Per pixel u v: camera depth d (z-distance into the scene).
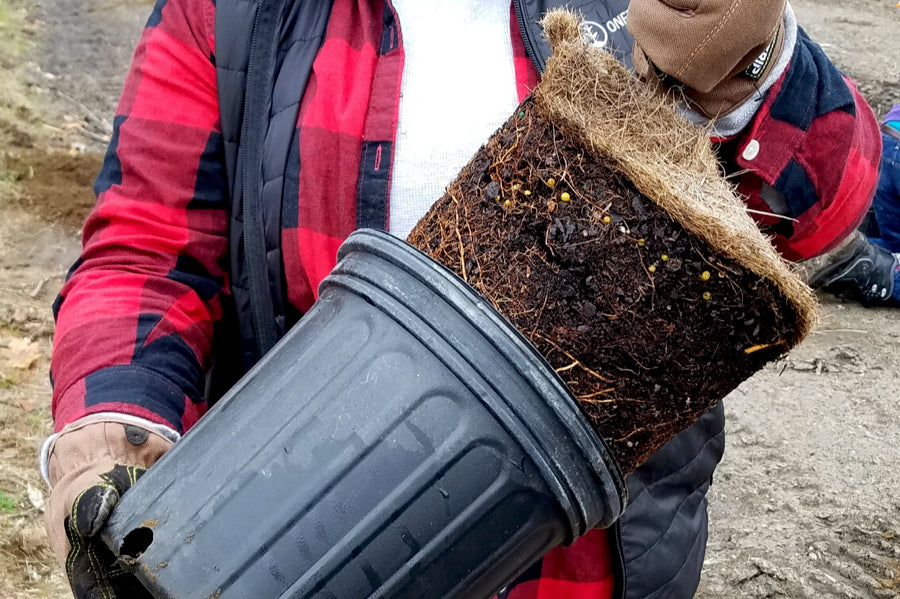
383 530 0.80
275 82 1.02
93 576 0.85
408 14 1.04
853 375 2.56
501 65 1.02
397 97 1.01
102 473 0.87
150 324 0.97
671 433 0.89
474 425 0.80
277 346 0.88
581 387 0.85
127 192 1.01
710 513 2.07
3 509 1.81
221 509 0.82
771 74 0.93
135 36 4.25
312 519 0.81
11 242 2.77
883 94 4.21
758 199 0.99
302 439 0.82
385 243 0.85
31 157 3.09
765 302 0.83
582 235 0.84
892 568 1.86
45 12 4.30
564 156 0.84
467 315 0.81
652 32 0.85
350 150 1.01
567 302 0.84
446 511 0.81
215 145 1.03
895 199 3.21
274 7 1.02
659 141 0.86
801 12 5.31
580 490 0.82
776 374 2.58
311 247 1.01
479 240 0.87
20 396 2.16
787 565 1.89
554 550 1.07
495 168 0.87
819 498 2.08
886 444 2.24
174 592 0.81
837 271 2.93
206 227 1.03
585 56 0.86
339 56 1.03
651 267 0.83
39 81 3.67
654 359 0.85
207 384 1.05
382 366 0.82
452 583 0.82
